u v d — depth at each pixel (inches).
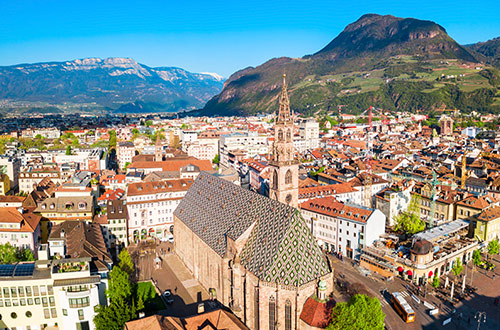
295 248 3991.1
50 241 5383.9
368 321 3661.4
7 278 4165.8
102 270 4544.8
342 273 5802.2
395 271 5585.6
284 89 5216.5
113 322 3895.2
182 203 6466.5
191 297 5147.6
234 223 4845.0
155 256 6555.1
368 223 6033.5
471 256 6274.6
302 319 3826.3
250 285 4207.7
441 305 4940.9
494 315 4722.0
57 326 4347.9
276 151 5398.6
